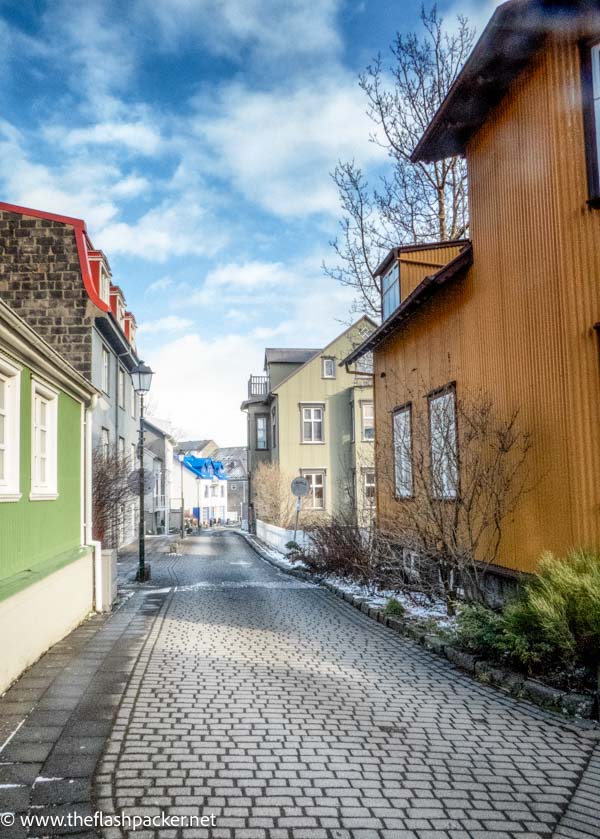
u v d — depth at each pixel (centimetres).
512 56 864
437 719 541
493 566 962
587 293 775
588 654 590
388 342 1584
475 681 659
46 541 811
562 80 804
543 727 523
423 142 1109
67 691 602
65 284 1938
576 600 609
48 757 443
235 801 388
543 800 395
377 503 1511
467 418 969
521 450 877
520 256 890
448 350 1168
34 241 1950
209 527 7256
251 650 799
